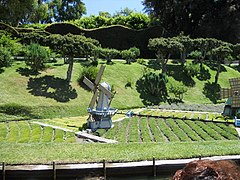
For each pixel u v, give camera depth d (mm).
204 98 55938
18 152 23969
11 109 39031
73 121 37875
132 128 34469
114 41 70250
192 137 30688
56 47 46406
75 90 46844
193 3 79000
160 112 44625
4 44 51406
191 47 64125
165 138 30547
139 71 58406
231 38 79875
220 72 64875
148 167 21953
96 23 78375
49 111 41031
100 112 34469
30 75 46875
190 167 2449
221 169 2381
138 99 51156
